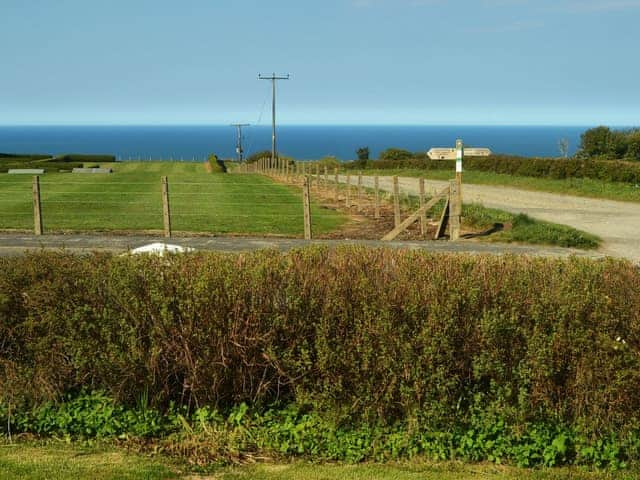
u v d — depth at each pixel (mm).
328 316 5203
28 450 5168
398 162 54031
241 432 5270
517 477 4844
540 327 5105
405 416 5234
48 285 5387
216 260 5633
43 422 5430
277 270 5438
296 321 5301
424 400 5160
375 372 5156
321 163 58719
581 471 4965
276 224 18984
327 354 5141
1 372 5617
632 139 54688
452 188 15508
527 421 5148
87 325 5332
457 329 5105
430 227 18578
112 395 5484
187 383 5406
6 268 5633
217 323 5266
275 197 27922
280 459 5117
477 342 5152
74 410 5480
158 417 5402
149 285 5312
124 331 5336
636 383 5008
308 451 5191
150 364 5312
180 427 5418
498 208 24000
